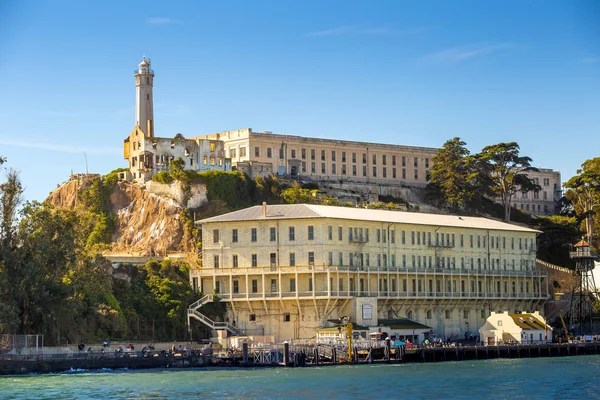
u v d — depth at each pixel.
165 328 191.50
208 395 130.88
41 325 167.25
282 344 172.38
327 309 193.62
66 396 129.12
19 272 166.38
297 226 197.00
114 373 157.12
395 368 165.25
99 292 183.12
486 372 159.00
